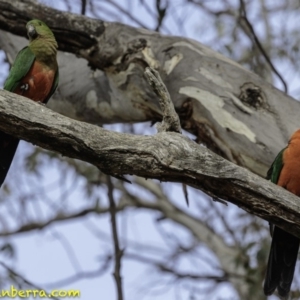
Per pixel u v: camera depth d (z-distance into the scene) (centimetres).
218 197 856
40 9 1282
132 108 1297
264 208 852
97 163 828
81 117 1365
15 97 808
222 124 1171
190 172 833
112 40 1274
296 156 1045
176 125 866
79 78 1348
